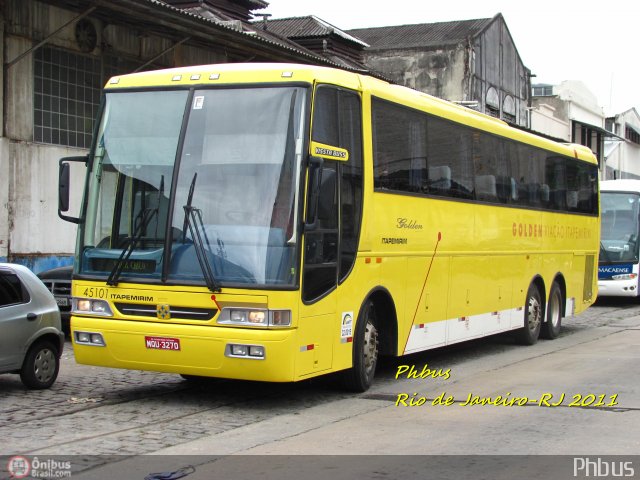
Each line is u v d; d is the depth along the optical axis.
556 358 13.86
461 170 12.88
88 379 11.25
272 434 8.19
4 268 10.09
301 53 20.84
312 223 8.83
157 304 9.02
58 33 17.30
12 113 16.36
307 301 8.98
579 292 18.44
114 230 9.39
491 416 9.09
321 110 9.32
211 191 9.05
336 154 9.49
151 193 9.27
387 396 10.28
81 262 9.51
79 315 9.46
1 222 16.09
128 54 19.19
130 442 7.76
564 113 52.91
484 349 15.15
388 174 10.74
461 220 12.83
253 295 8.68
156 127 9.47
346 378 10.34
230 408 9.48
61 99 17.53
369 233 10.22
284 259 8.76
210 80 9.41
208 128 9.25
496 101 43.31
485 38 42.12
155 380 11.27
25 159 16.62
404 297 11.14
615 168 63.50
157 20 16.56
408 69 41.25
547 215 16.48
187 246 9.00
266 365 8.63
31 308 10.17
